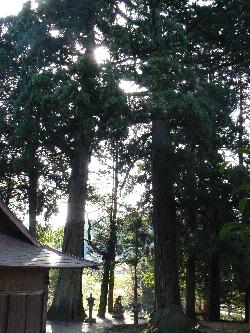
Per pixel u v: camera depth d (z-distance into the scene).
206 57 21.53
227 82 23.62
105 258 28.44
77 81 15.42
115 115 15.21
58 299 22.05
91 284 49.59
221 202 18.27
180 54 17.62
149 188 20.91
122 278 50.75
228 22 19.64
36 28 19.11
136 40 16.97
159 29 17.61
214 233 19.69
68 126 16.31
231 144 20.80
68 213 23.22
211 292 26.36
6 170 24.59
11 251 12.41
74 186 23.38
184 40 17.17
